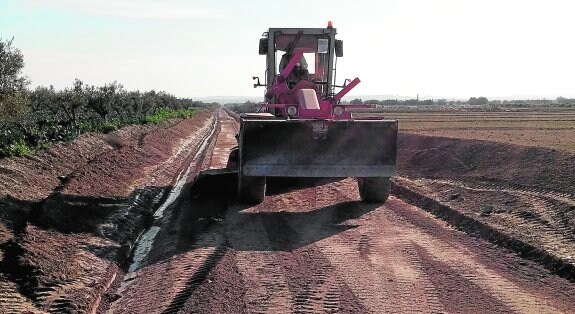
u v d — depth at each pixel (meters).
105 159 17.92
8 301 7.07
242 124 12.18
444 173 17.98
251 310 6.76
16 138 16.23
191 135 41.34
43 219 10.13
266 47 15.59
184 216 12.45
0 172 12.22
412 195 14.19
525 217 11.11
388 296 7.20
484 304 6.92
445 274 8.09
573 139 22.77
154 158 22.91
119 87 31.80
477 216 11.37
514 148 17.97
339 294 7.28
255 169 12.16
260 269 8.36
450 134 26.47
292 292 7.37
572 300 7.07
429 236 10.31
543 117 51.06
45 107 26.72
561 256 8.51
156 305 7.20
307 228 10.98
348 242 9.89
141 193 15.23
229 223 11.44
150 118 35.97
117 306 7.42
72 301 7.24
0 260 8.27
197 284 7.75
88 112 30.59
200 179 14.09
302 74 14.97
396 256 8.99
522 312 6.66
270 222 11.49
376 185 13.08
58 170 15.09
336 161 12.30
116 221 11.61
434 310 6.73
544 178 14.44
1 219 9.77
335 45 15.25
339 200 13.83
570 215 10.84
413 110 83.75
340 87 15.20
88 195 12.90
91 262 8.91
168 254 9.54
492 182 15.43
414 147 23.53
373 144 12.33
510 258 8.91
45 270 8.08
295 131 12.12
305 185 16.06
